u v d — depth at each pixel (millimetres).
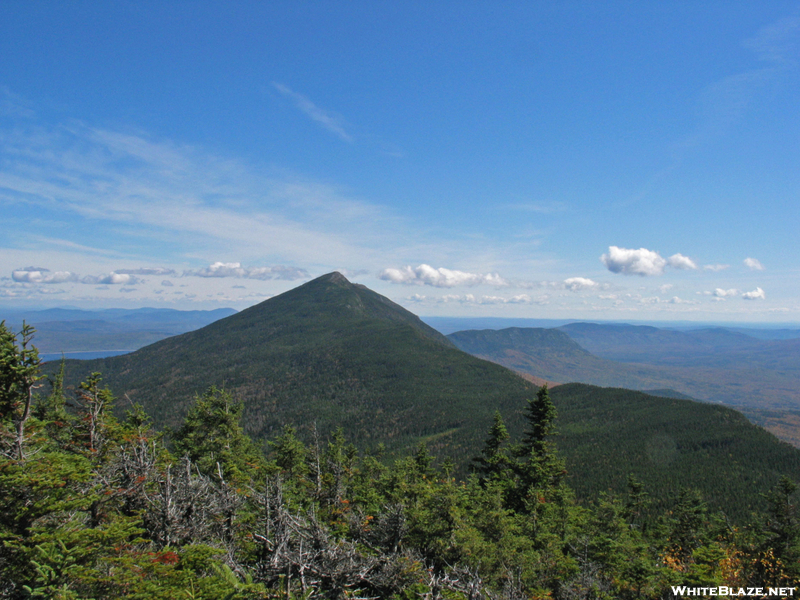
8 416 17797
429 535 24781
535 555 27312
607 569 31219
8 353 16922
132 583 13516
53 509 14438
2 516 14008
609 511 40344
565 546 33375
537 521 35250
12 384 17500
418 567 17484
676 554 45812
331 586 14820
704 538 50156
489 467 45469
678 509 59156
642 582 29625
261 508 18250
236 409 45406
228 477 33281
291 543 15703
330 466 27922
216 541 19406
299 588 14305
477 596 16750
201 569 15820
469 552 23688
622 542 34781
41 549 13000
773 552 32125
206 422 43812
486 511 30219
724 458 138000
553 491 41312
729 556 31812
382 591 16234
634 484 65000
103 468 20406
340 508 26031
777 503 36156
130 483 19484
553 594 25797
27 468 14992
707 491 109812
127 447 23344
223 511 21453
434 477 49969
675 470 129375
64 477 15750
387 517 20703
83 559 14008
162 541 17891
